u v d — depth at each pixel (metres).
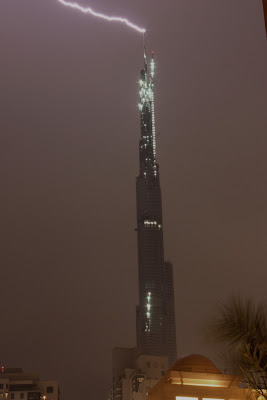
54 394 163.88
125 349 184.00
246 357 10.66
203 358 42.19
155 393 42.28
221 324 10.68
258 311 10.65
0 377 163.75
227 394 40.44
